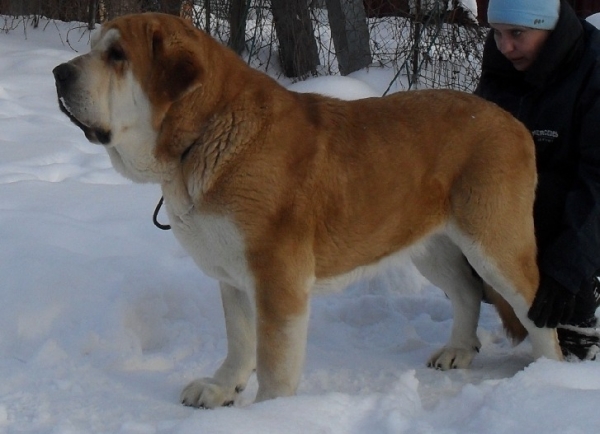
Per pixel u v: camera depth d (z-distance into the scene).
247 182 3.71
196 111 3.76
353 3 8.31
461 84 7.87
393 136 3.91
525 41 4.16
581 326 4.25
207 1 8.55
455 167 3.96
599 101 4.07
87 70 3.72
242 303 3.97
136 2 9.18
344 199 3.84
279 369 3.75
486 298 4.55
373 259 3.97
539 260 4.13
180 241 3.87
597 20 5.97
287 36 8.62
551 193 4.17
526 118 4.26
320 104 3.91
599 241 4.00
